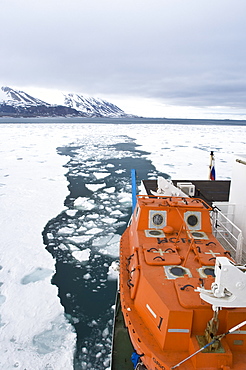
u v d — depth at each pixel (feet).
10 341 17.61
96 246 30.45
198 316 10.51
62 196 47.29
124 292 14.40
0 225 35.01
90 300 21.99
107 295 22.62
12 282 23.56
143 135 169.99
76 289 23.29
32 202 43.83
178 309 10.45
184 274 12.48
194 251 14.38
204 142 134.41
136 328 11.85
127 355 15.66
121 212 40.81
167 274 12.54
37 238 31.73
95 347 17.62
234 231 19.79
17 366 15.89
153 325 11.41
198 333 10.62
